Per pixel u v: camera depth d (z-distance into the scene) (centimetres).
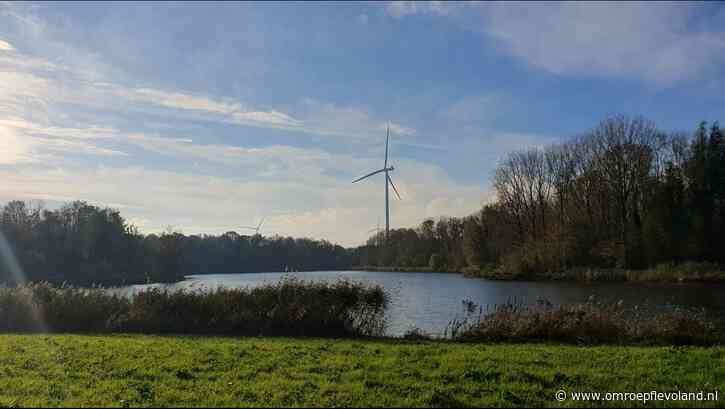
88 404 848
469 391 949
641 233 6091
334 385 966
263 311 2156
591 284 5191
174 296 2231
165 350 1334
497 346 1545
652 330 1783
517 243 7544
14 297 2244
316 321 2095
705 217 5888
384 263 11600
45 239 7112
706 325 1802
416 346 1495
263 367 1128
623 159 6562
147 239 8294
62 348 1370
